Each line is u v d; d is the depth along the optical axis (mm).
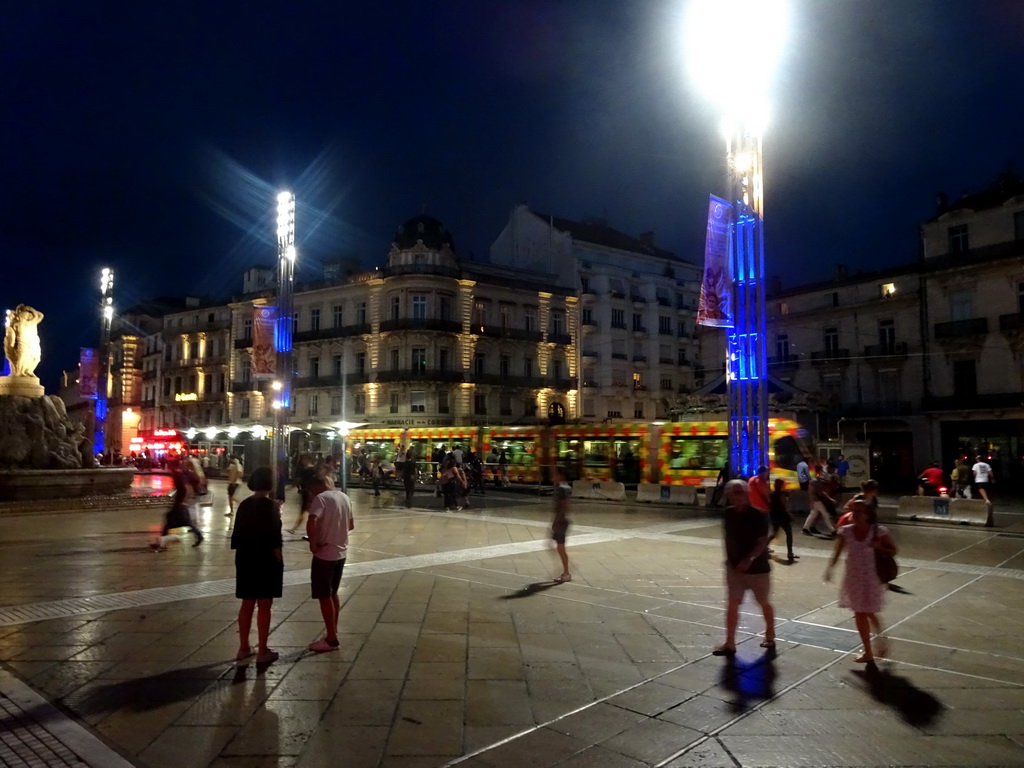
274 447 22094
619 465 28953
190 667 6539
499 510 21562
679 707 5652
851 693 5973
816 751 4883
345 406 51594
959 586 10461
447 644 7305
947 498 18359
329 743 4973
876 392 41562
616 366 59500
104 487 23844
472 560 12367
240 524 6680
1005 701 5797
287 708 5594
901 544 14836
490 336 51219
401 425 48062
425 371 48531
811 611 8828
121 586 10023
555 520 10727
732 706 5680
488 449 33625
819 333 44625
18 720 5328
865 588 6707
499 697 5844
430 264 49844
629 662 6758
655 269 64688
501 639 7492
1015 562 12547
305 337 53531
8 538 15023
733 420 18766
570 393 55656
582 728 5246
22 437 22578
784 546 14445
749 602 9281
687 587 10164
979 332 37094
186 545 14008
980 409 36656
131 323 74812
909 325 40344
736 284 18703
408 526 17375
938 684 6191
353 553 13094
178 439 53906
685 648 7207
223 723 5309
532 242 61219
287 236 22578
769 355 47156
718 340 51469
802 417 31219
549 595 9617
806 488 20938
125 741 4996
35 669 6480
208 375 63531
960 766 4668
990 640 7566
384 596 9500
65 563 11914
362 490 31469
